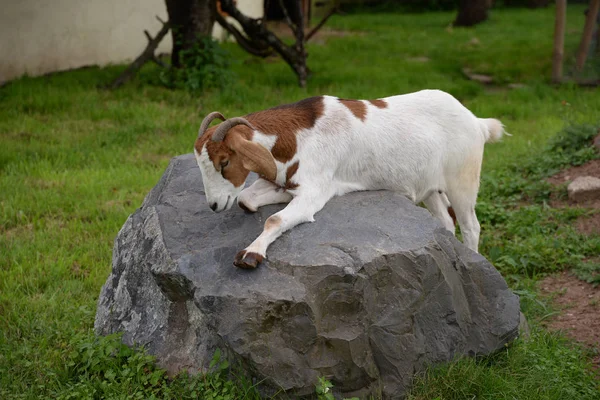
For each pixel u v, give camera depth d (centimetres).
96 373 301
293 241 293
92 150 543
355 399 282
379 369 290
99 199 459
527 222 426
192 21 724
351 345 284
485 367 306
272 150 295
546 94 743
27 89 671
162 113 632
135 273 314
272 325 279
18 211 439
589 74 827
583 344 329
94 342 310
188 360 295
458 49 1016
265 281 282
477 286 310
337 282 282
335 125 305
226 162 283
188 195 327
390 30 1239
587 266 379
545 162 503
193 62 723
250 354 277
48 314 346
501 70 865
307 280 282
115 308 319
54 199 455
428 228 301
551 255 394
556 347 322
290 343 280
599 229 416
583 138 521
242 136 287
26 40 735
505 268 386
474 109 679
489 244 407
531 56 932
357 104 313
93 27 816
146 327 306
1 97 651
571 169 489
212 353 291
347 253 287
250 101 684
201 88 709
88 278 376
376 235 295
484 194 466
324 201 304
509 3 1588
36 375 306
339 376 285
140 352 300
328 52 972
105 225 427
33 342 326
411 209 309
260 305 277
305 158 299
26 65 739
